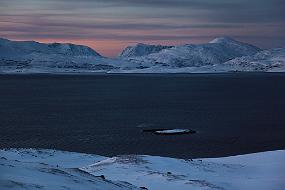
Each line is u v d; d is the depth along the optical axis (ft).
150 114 444.14
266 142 276.82
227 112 463.01
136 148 256.93
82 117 419.33
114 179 144.56
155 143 272.10
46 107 526.57
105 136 299.99
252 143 273.33
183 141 278.67
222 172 166.09
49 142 278.46
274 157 191.93
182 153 242.17
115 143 273.54
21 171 89.10
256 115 433.07
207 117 415.23
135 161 174.70
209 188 130.21
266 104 559.38
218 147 259.39
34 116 427.74
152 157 184.55
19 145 266.98
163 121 384.47
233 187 140.67
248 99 639.76
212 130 326.03
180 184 135.74
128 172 156.97
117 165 169.17
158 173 152.87
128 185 114.42
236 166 178.81
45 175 90.53
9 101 613.52
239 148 257.14
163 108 508.12
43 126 351.87
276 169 169.89
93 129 334.44
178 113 452.76
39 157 190.08
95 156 206.39
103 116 427.33
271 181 149.79
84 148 258.57
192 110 484.74
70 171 109.19
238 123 368.07
